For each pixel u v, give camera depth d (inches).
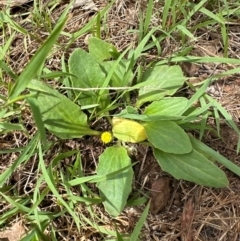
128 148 10.5
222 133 10.6
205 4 11.9
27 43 12.1
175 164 9.7
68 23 12.4
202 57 10.8
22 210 9.6
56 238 10.4
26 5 12.7
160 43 11.6
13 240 10.3
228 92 11.1
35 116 7.5
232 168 9.7
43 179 10.6
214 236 10.0
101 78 10.5
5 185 10.8
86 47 11.9
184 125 10.3
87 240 10.3
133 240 8.8
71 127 10.1
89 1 12.5
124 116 10.1
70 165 10.6
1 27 12.2
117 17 12.2
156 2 12.1
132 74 10.7
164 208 10.3
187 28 11.6
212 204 10.2
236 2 11.7
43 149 10.6
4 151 10.3
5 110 9.9
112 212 9.4
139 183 10.4
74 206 10.3
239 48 11.6
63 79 10.7
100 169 9.9
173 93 10.3
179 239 10.1
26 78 7.7
